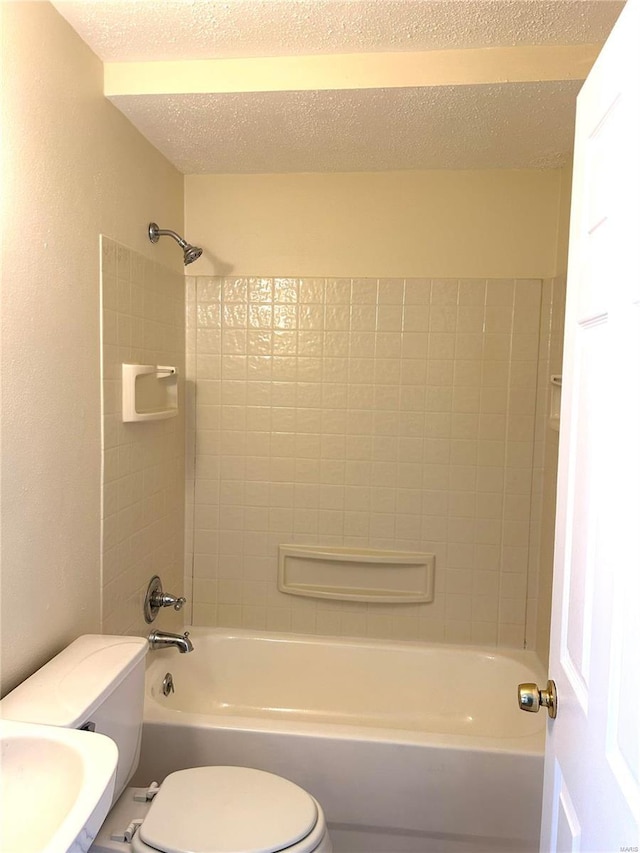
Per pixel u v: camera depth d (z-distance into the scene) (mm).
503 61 1511
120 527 1808
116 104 1684
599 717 792
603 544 798
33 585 1341
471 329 2289
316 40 1486
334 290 2336
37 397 1333
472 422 2314
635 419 690
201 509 2449
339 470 2387
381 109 1689
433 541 2365
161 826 1267
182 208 2336
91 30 1454
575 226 998
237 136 1921
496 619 2354
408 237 2293
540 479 2293
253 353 2387
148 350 2004
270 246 2350
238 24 1419
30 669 1339
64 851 779
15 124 1229
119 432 1784
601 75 867
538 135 1874
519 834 1665
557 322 2184
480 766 1665
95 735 1049
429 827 1691
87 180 1549
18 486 1270
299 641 2369
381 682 2332
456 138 1913
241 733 1738
